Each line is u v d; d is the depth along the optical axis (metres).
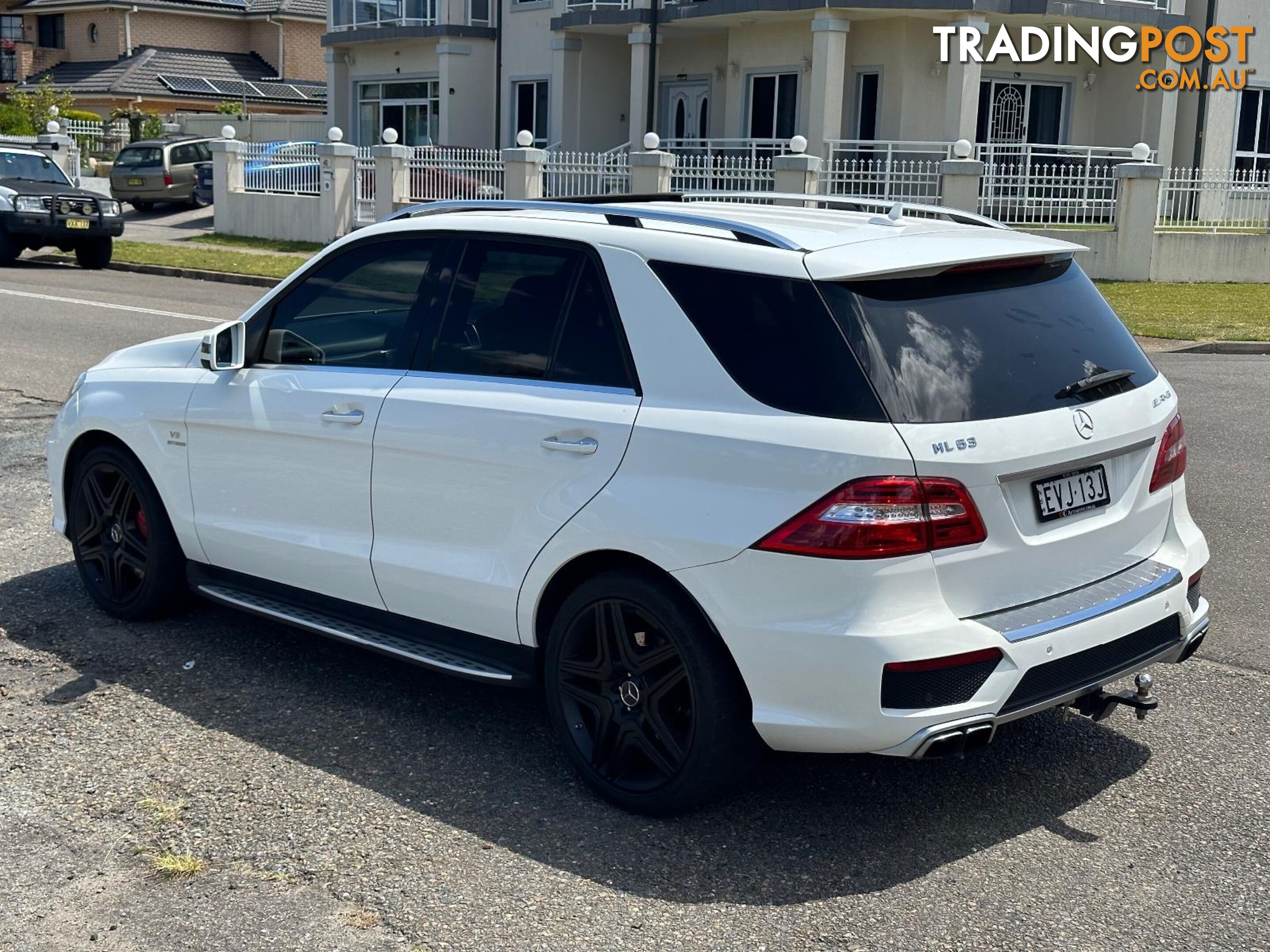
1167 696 5.10
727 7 26.88
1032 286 4.16
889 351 3.71
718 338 3.89
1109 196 23.58
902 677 3.57
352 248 4.91
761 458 3.70
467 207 4.80
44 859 3.75
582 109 31.44
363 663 5.29
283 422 4.84
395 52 35.84
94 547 5.76
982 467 3.67
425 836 3.92
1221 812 4.18
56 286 19.31
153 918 3.46
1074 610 3.92
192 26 51.94
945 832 4.02
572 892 3.63
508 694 5.02
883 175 21.80
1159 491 4.30
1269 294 20.39
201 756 4.43
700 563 3.76
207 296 18.77
